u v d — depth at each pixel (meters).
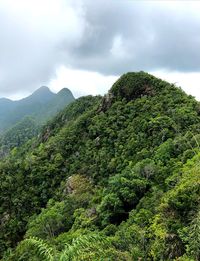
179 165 43.16
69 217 53.94
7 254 56.09
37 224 55.66
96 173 66.56
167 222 25.06
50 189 74.38
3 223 70.25
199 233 12.48
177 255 21.70
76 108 112.31
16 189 75.50
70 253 7.73
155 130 62.31
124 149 65.12
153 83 78.31
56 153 81.19
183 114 62.59
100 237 8.52
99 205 46.03
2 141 197.75
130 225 34.25
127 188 44.00
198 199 23.84
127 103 78.56
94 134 77.38
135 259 23.73
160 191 38.59
